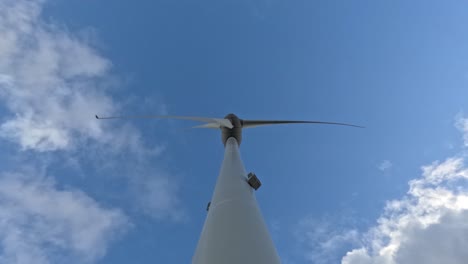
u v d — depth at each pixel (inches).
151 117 669.3
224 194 394.0
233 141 608.7
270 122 781.3
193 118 682.2
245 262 293.9
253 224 341.1
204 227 371.2
